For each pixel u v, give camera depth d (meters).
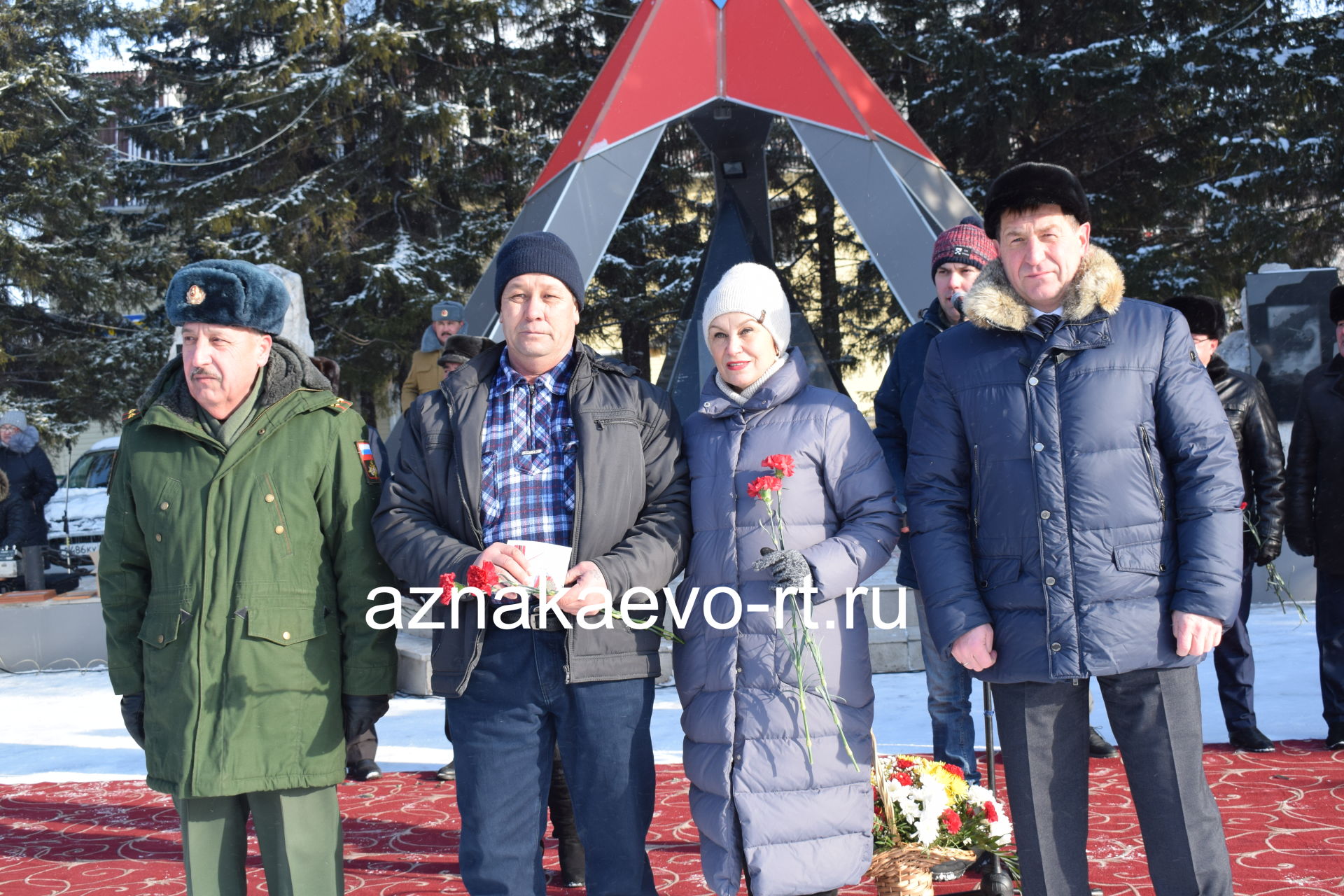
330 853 2.73
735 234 10.06
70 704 7.46
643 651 2.74
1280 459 4.93
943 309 3.97
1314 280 8.74
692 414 2.95
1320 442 4.92
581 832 2.72
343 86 18.41
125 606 2.80
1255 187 16.92
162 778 2.65
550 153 19.25
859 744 2.72
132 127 20.36
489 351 3.00
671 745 5.48
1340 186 17.20
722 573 2.75
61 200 20.77
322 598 2.75
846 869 2.65
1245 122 17.08
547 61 20.34
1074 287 2.62
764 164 9.95
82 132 22.06
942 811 2.89
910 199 7.69
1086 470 2.53
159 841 4.46
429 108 18.61
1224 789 4.30
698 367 9.69
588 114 8.48
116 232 21.89
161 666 2.68
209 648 2.64
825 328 19.33
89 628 8.91
